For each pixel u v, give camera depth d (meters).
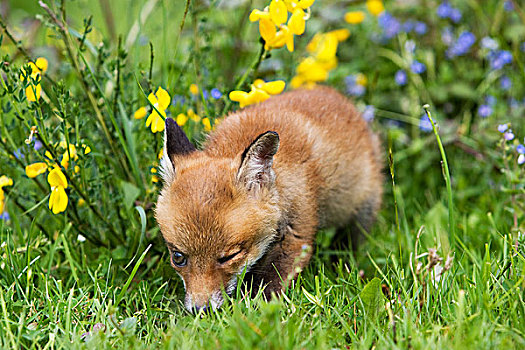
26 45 8.55
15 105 5.88
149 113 6.56
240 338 4.45
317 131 6.29
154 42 9.91
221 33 9.05
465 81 8.93
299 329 4.67
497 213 7.03
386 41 9.70
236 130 6.11
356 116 7.07
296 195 5.72
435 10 9.52
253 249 5.35
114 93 6.83
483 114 8.14
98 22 10.04
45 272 6.05
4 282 5.67
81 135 6.82
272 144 5.26
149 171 6.55
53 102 6.54
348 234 7.14
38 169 6.08
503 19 9.27
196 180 5.33
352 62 9.45
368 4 9.08
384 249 6.53
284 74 8.20
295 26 6.18
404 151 8.23
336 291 5.65
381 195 7.35
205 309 5.14
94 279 5.61
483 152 7.99
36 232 6.88
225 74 8.74
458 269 5.69
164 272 6.09
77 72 6.66
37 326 5.08
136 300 5.76
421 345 4.46
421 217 7.44
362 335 4.91
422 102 8.80
